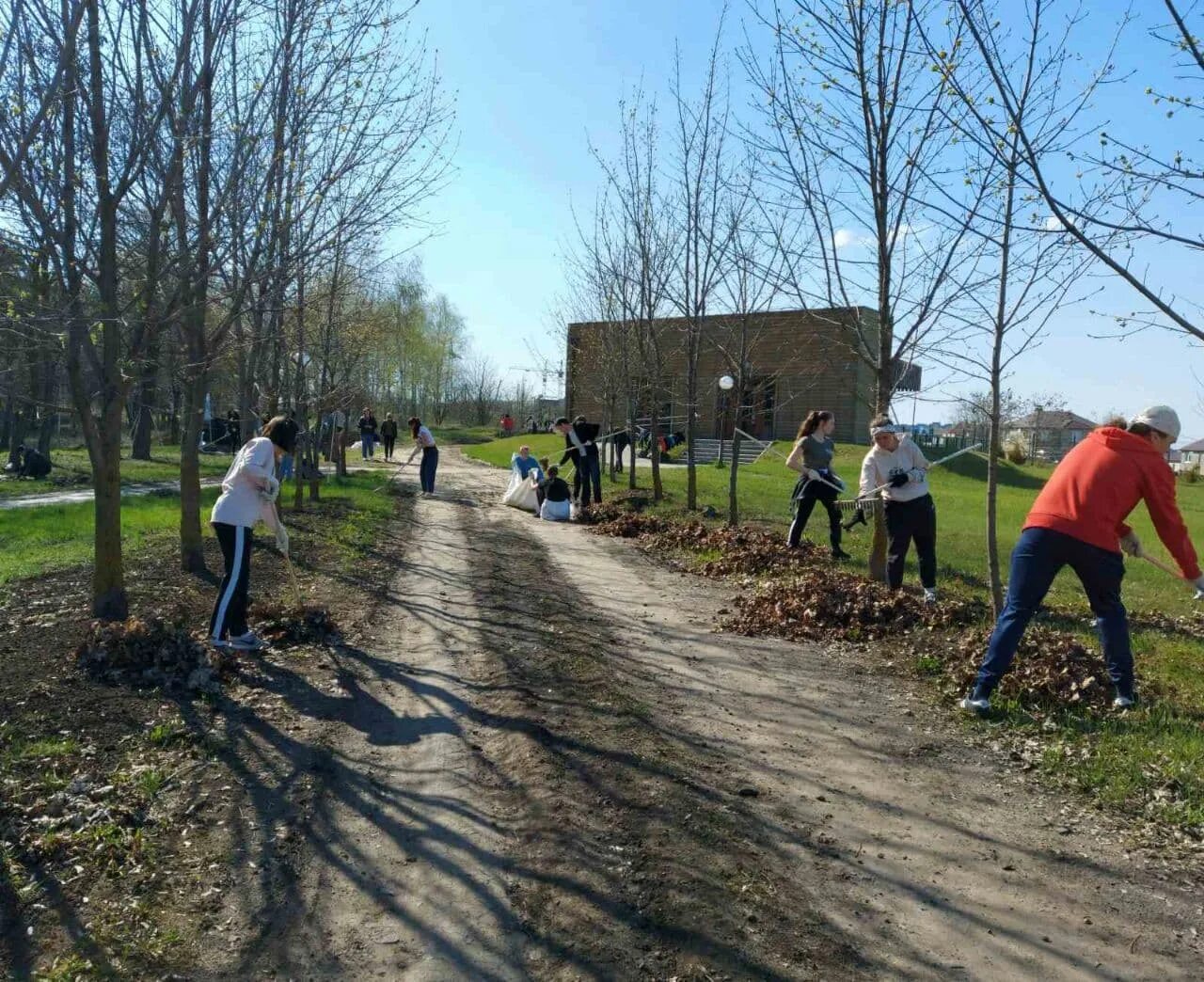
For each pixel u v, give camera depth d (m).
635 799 4.49
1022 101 6.28
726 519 14.81
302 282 12.57
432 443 20.67
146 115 6.33
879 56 7.85
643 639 7.66
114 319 5.81
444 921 3.51
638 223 17.09
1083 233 4.76
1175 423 5.68
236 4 6.83
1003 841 4.21
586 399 31.44
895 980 3.18
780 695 6.23
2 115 5.35
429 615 8.34
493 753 5.11
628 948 3.33
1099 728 5.44
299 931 3.44
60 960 3.21
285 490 18.34
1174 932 3.51
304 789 4.59
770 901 3.64
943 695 6.14
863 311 10.41
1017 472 32.22
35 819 4.12
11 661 6.19
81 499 18.06
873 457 8.62
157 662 6.08
